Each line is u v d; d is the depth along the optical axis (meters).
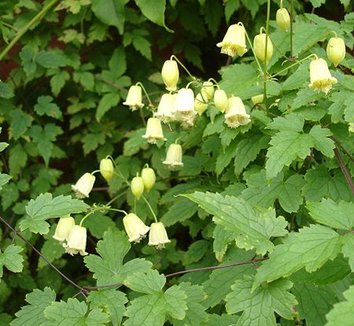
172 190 0.60
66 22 0.76
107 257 0.47
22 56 0.73
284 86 0.51
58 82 0.74
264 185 0.49
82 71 0.75
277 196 0.49
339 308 0.32
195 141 0.57
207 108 0.54
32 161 0.76
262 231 0.39
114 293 0.44
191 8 0.79
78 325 0.41
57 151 0.75
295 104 0.48
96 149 0.79
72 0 0.73
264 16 0.73
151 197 0.66
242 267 0.46
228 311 0.38
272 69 0.55
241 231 0.38
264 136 0.51
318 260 0.36
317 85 0.47
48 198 0.46
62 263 0.69
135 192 0.56
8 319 0.64
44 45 0.77
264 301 0.38
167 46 0.82
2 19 0.73
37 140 0.72
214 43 0.82
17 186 0.71
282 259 0.37
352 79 0.48
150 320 0.39
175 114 0.50
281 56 0.54
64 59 0.73
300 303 0.46
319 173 0.49
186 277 0.58
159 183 0.67
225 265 0.44
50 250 0.64
